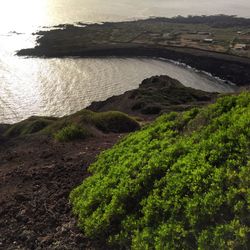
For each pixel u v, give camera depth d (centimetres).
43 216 1321
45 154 2258
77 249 1110
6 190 1658
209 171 1063
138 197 1186
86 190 1384
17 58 14325
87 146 2306
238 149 1094
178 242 923
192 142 1305
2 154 2636
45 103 9844
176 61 15338
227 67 14000
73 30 19862
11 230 1262
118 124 3569
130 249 1030
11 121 8594
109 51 15862
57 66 13562
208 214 922
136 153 1460
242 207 870
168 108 6469
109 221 1141
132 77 12812
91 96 10638
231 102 1470
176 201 1027
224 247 809
